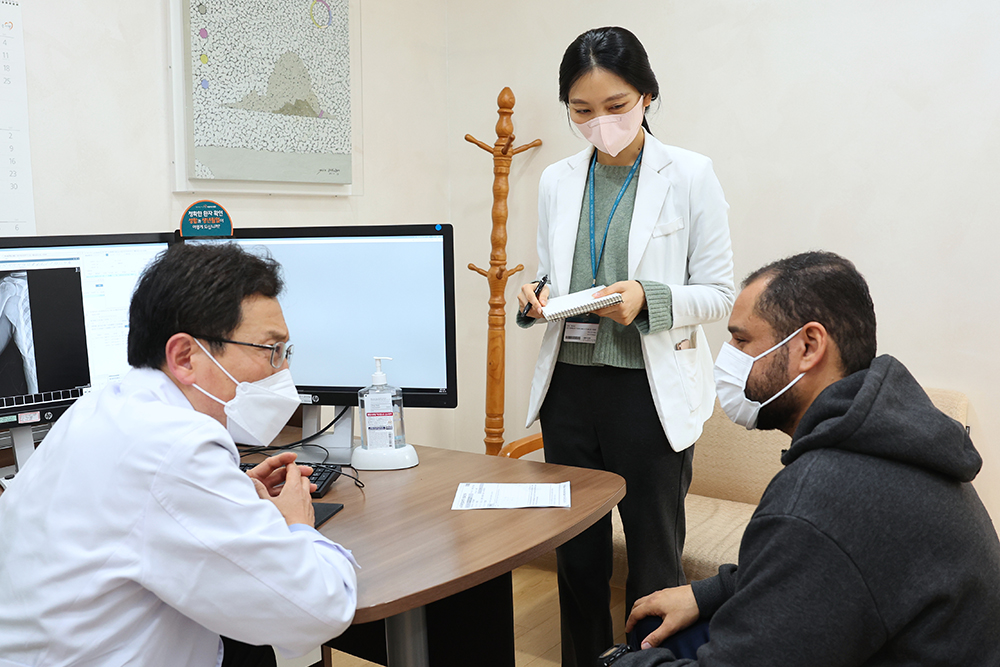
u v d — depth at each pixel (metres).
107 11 2.12
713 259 1.82
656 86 1.77
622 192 1.85
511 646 1.65
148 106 2.24
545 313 1.67
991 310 2.27
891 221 2.40
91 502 0.94
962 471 0.97
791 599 0.94
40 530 0.96
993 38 2.21
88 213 2.12
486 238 3.26
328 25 2.70
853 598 0.92
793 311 1.10
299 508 1.14
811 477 0.97
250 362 1.12
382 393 1.68
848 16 2.42
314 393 1.81
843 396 1.03
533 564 3.05
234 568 0.94
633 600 1.88
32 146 1.99
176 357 1.08
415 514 1.39
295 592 0.96
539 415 1.97
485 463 1.72
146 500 0.93
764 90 2.58
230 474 0.97
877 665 0.96
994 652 0.95
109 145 2.15
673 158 1.81
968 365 2.32
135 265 1.73
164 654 1.00
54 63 2.02
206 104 2.35
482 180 3.24
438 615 1.75
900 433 0.95
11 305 1.56
